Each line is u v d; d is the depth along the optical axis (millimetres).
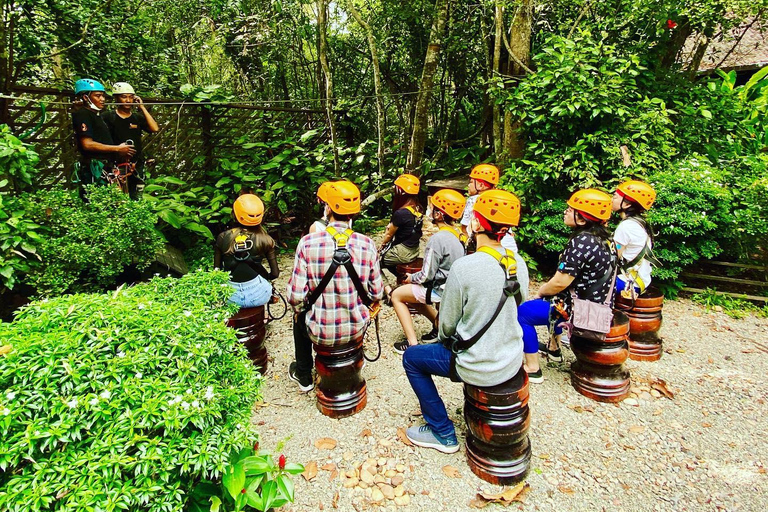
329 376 2639
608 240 2709
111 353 1569
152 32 8039
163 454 1324
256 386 1860
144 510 1292
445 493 2131
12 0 4246
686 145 5371
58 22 5016
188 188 5434
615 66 4848
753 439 2500
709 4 4773
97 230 2953
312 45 8828
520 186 4828
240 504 1500
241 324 2939
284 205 5797
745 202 4180
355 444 2459
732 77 6234
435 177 7602
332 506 2064
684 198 4023
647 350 3311
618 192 3121
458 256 3014
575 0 5426
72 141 4043
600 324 2672
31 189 3789
